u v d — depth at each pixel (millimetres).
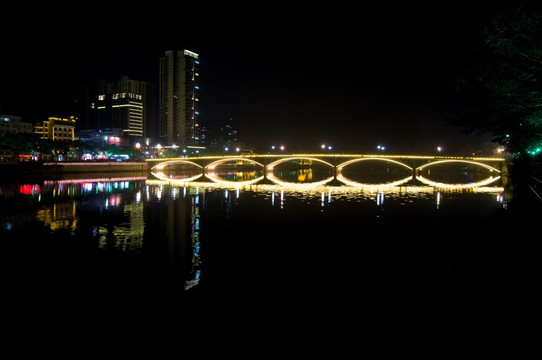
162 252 33500
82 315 20438
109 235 40719
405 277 24406
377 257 30375
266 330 17969
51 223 47969
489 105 22375
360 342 16078
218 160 155750
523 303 16359
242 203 68688
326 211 58656
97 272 27812
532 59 18938
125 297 22906
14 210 58594
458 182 127125
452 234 38438
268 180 136000
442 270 24344
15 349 17000
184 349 16719
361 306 20031
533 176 54125
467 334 14617
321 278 25500
